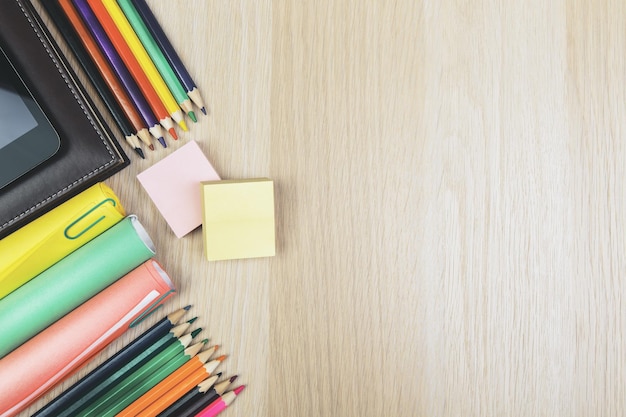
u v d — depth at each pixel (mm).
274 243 701
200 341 728
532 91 771
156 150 720
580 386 786
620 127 780
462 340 769
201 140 728
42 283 662
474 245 766
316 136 742
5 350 663
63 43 704
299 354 749
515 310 774
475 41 762
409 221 756
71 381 716
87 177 670
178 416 714
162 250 724
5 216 655
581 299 782
